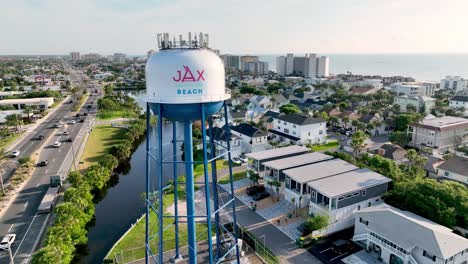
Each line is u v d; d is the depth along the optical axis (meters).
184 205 43.75
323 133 74.75
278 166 46.31
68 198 39.56
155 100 21.75
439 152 65.81
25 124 91.81
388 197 40.06
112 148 64.69
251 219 40.12
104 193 50.56
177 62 21.33
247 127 69.25
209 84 21.97
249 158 52.19
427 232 29.70
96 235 38.16
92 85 185.25
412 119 77.19
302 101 123.62
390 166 46.62
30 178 52.59
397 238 30.25
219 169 56.94
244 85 167.88
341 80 190.00
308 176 42.38
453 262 28.22
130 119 97.00
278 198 45.31
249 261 32.03
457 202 34.47
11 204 43.41
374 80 172.25
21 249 33.81
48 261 27.61
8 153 64.31
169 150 69.31
